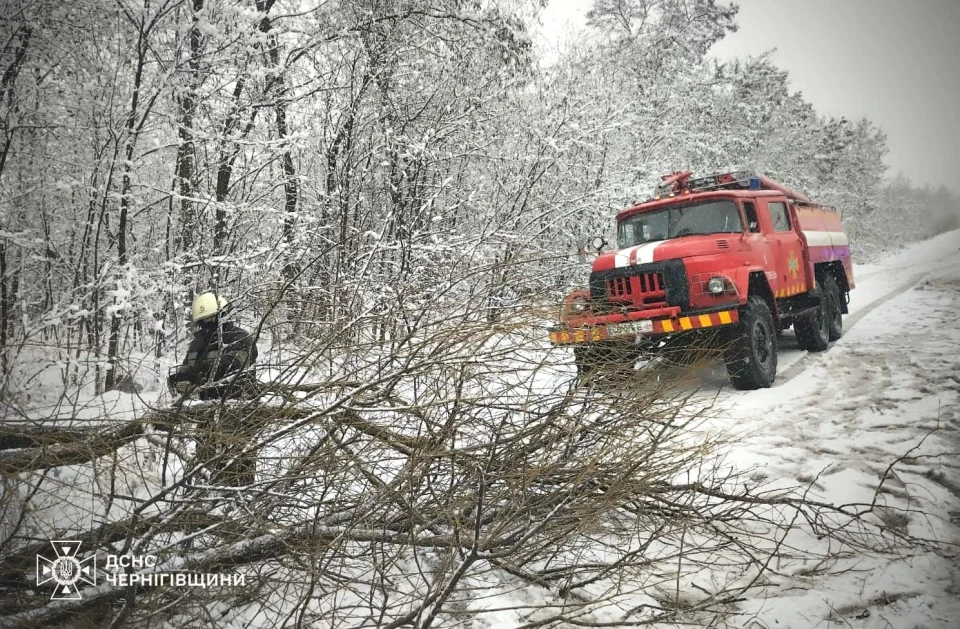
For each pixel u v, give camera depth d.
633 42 15.52
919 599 2.95
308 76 9.04
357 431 3.25
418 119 10.15
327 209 8.88
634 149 14.21
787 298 8.60
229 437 3.06
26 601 2.78
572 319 4.14
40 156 6.95
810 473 4.46
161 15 6.86
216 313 4.00
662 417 3.76
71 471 3.42
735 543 3.51
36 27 6.28
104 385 5.41
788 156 26.41
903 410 5.56
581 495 3.21
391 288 6.29
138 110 7.10
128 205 7.28
